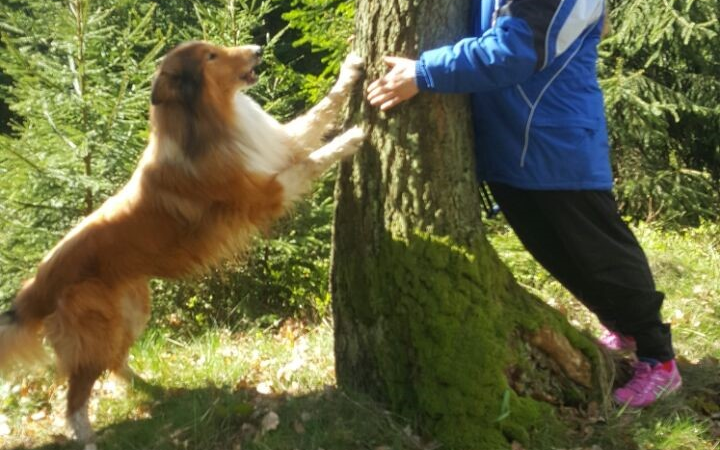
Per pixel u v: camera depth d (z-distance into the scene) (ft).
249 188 6.15
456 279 5.54
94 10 10.94
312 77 10.94
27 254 8.96
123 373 6.66
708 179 12.91
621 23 12.53
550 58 5.06
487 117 5.57
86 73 9.09
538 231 5.99
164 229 6.22
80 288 6.16
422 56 5.18
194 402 6.06
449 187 5.57
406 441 5.42
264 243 9.34
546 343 5.71
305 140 6.64
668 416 5.78
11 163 8.89
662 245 10.48
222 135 6.10
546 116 5.32
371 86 5.44
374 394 5.84
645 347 5.98
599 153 5.47
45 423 6.53
